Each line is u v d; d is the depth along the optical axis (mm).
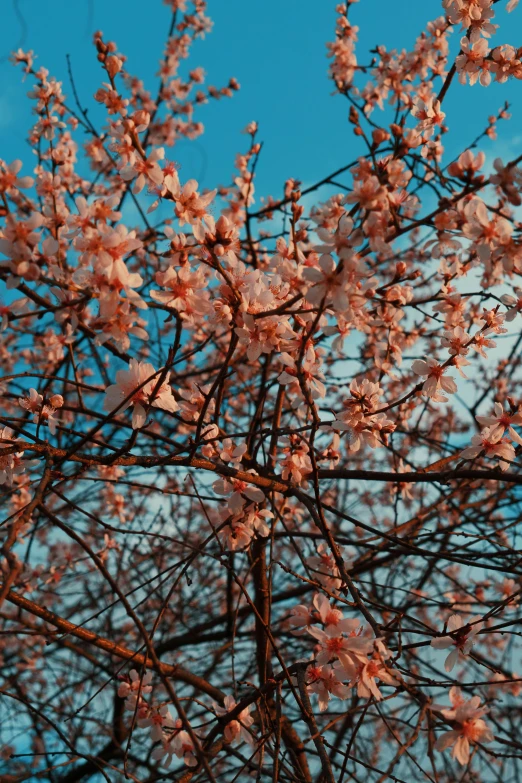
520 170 2053
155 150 2363
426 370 2752
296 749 2875
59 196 3668
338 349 2604
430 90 4055
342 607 3029
